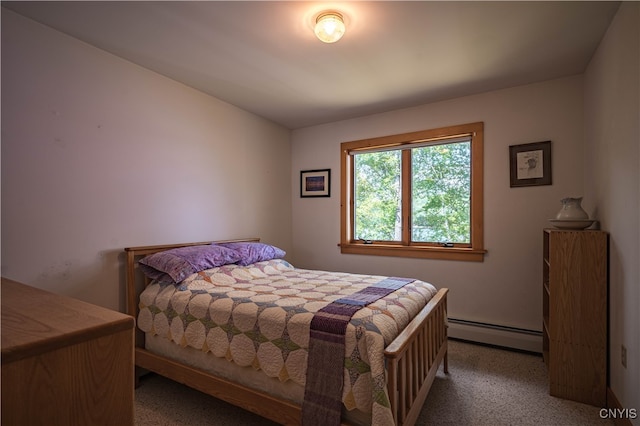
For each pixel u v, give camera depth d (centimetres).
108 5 173
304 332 158
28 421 49
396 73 257
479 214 298
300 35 203
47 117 193
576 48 220
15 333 53
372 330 145
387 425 127
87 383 56
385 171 357
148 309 221
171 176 266
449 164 322
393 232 352
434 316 208
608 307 197
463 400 205
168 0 169
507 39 208
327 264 385
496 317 293
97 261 217
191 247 254
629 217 167
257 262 281
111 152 226
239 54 227
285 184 401
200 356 195
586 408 197
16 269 180
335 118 371
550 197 272
